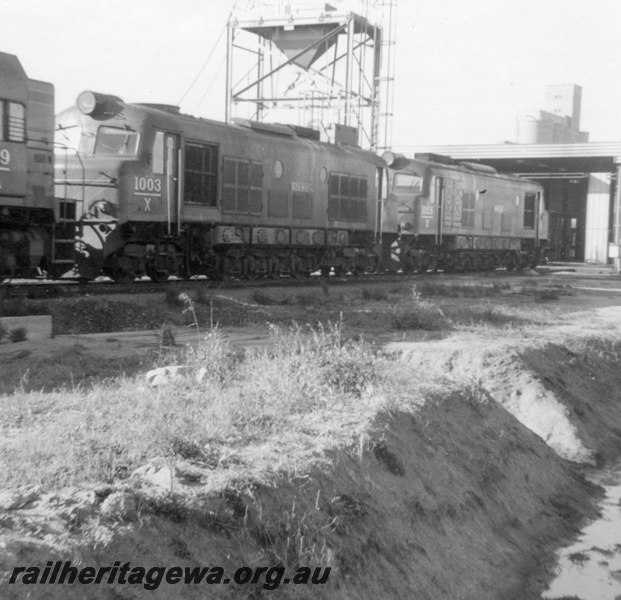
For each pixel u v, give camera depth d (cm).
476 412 995
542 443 1078
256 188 2438
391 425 808
